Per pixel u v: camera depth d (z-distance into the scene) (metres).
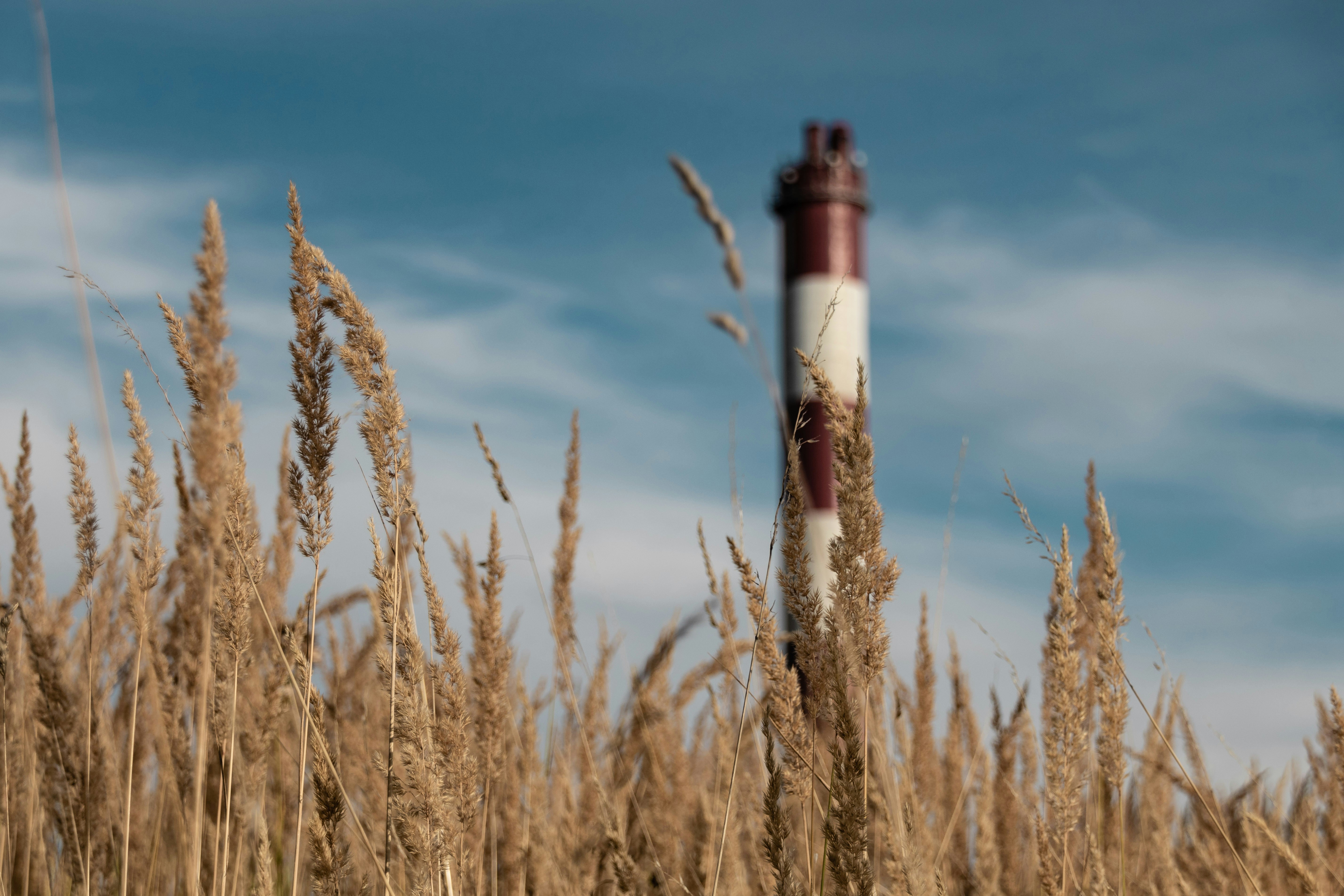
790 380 32.28
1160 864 2.87
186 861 2.12
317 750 2.00
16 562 2.65
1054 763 2.18
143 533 2.06
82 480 2.31
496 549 2.57
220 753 2.16
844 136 36.03
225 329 1.51
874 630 1.50
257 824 2.30
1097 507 2.19
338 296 1.99
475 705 2.52
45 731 2.41
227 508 1.86
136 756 2.71
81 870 2.39
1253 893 2.32
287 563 2.56
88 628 2.76
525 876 2.70
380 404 2.00
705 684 2.93
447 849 1.90
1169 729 3.00
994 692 2.99
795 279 33.69
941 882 2.10
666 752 3.20
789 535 1.59
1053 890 2.19
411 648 1.94
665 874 2.77
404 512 2.03
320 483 2.02
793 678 1.67
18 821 2.65
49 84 1.76
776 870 1.63
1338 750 2.76
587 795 2.99
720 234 2.91
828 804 1.48
